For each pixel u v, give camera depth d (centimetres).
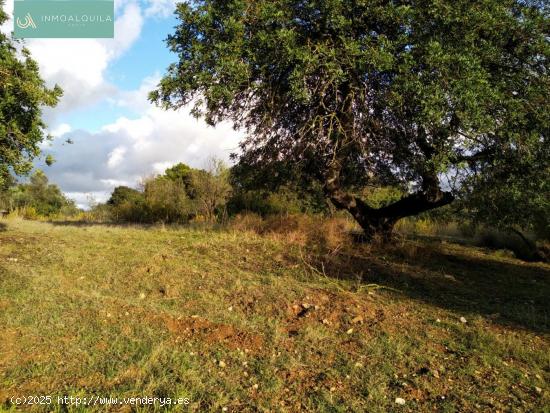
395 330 517
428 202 930
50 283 631
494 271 873
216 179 1812
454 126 714
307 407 354
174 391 363
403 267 822
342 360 438
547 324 562
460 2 696
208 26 768
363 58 701
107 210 1933
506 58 788
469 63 670
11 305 540
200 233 1045
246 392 372
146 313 532
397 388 390
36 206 2309
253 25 764
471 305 630
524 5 776
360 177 1023
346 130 839
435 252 995
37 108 896
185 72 787
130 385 369
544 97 738
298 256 820
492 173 801
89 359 413
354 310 570
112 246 888
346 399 368
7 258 777
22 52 882
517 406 365
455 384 399
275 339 474
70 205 2714
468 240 1272
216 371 405
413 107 730
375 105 809
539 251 1012
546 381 411
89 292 604
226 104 848
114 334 468
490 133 740
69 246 891
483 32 745
